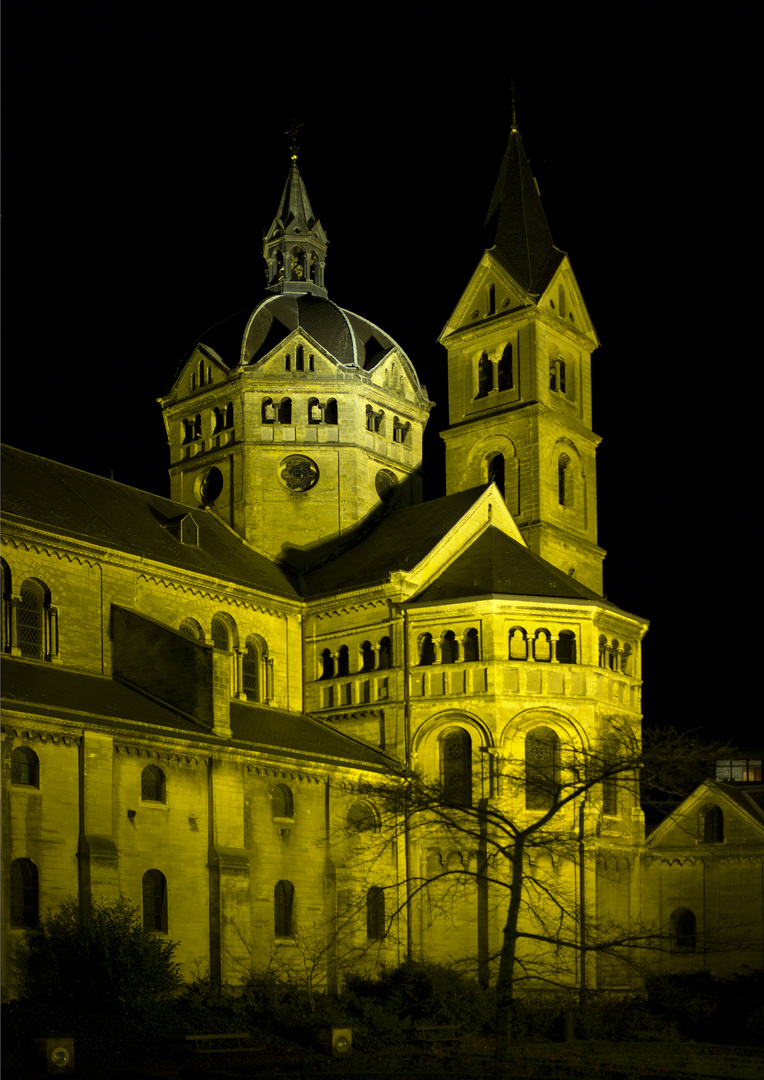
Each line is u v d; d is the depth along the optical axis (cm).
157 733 6053
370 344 9150
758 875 7562
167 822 6075
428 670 7388
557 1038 5762
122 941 5241
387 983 6247
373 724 7544
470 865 7012
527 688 7212
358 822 4797
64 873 5572
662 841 7869
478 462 9381
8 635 6544
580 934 6256
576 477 9425
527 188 9825
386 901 7038
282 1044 5144
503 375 9469
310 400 8769
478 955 6844
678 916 7731
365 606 7800
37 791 5522
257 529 8594
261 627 7906
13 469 7331
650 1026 6047
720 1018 6075
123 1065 4525
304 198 9706
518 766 7056
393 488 9050
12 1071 4194
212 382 8938
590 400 9731
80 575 6950
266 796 6581
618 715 7456
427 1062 4762
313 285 9569
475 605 7300
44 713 5572
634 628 7875
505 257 9550
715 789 7794
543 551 8925
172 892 6028
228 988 5969
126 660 6919
